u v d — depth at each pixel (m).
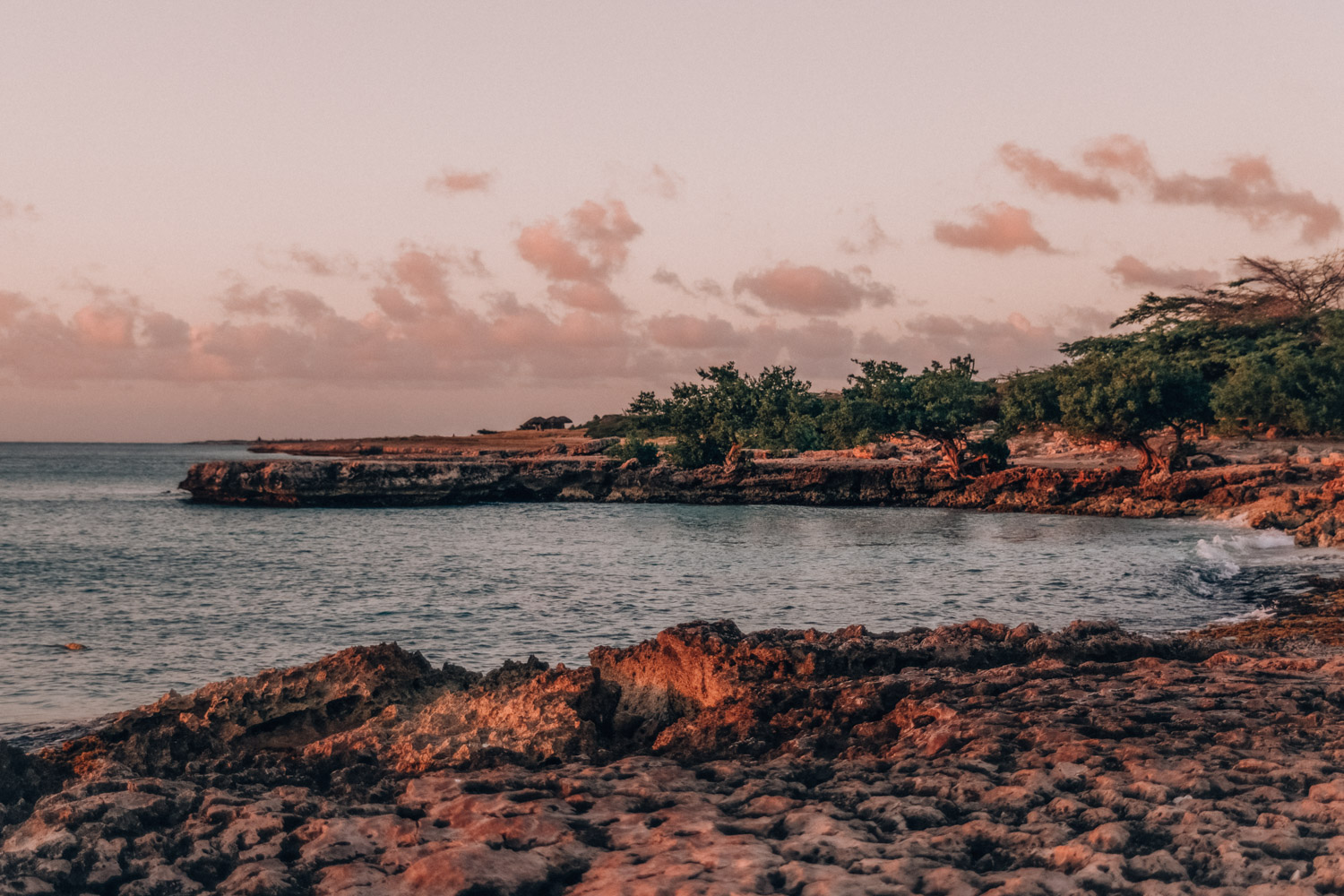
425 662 14.43
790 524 64.31
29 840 6.95
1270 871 5.94
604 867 6.25
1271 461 79.94
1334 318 99.12
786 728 11.16
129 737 13.12
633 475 90.56
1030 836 6.59
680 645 13.53
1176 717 9.83
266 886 6.05
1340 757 8.30
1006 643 14.66
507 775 8.57
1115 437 75.56
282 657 23.12
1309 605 27.66
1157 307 118.88
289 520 73.31
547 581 36.81
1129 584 33.31
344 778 9.84
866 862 6.11
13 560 45.62
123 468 194.38
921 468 82.69
